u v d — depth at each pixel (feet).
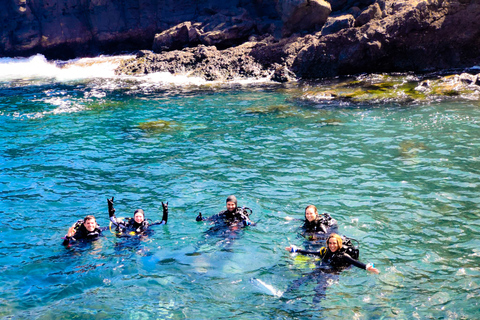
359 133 45.91
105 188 35.24
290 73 78.69
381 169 36.27
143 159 41.91
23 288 22.18
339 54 75.87
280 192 33.04
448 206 29.30
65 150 45.34
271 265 23.66
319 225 26.91
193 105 63.10
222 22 96.73
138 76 91.91
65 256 25.13
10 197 33.73
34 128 54.34
